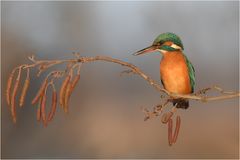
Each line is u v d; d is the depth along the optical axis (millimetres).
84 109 20484
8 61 16969
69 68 5453
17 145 16016
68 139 16984
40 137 16609
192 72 8586
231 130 17391
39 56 19812
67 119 17609
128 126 18922
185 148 16203
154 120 19844
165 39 8375
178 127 6160
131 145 16844
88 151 16500
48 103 17844
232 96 5832
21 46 18234
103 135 17609
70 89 5406
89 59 5480
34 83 17375
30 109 16594
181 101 7570
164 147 16484
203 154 15398
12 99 5434
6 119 15867
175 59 8422
